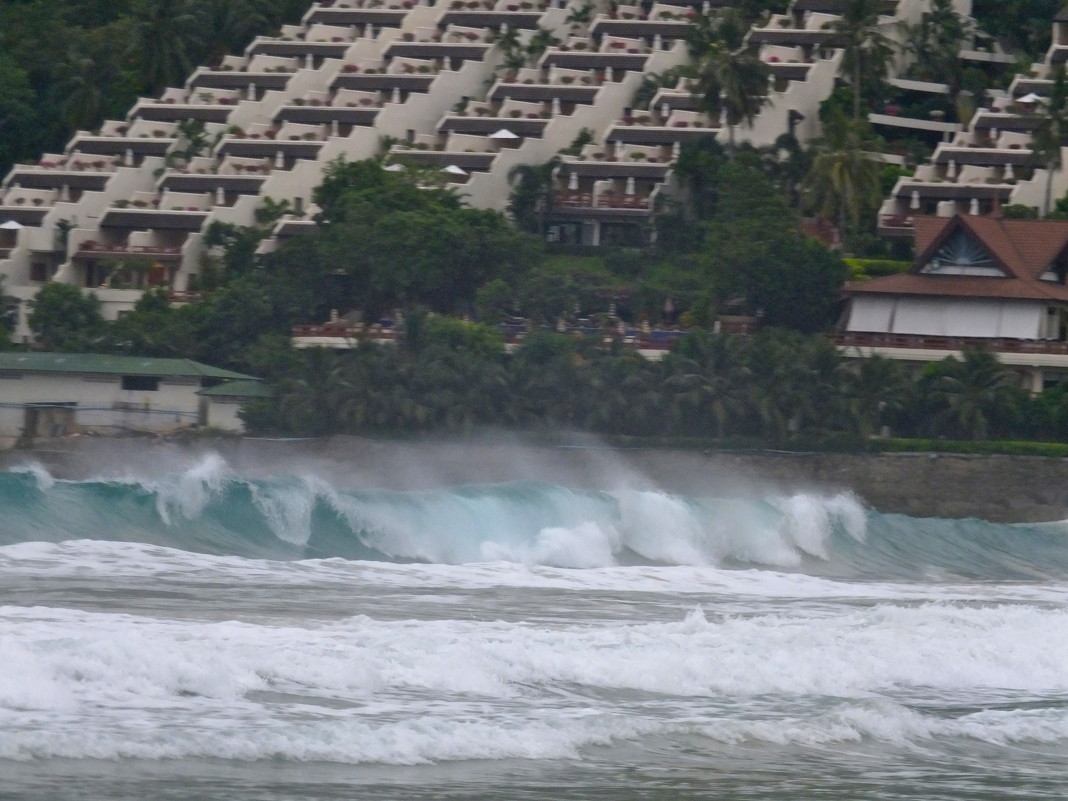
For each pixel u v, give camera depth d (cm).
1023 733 7250
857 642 8638
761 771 6366
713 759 6475
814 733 6931
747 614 10325
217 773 5769
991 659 8619
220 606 9119
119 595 9294
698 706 7362
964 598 12606
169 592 9600
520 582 11606
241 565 11256
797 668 8075
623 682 7644
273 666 7056
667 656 7938
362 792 5694
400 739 6278
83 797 5403
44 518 12256
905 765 6606
